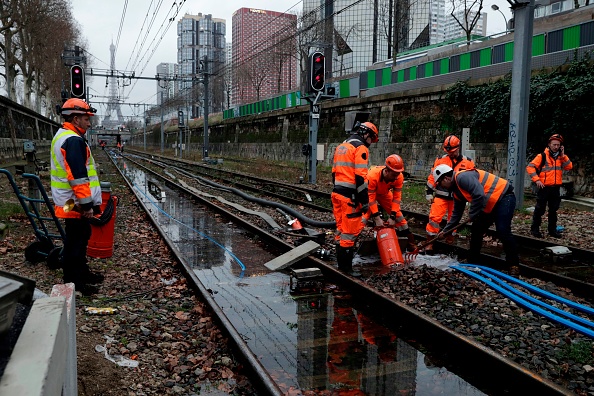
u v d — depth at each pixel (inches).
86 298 196.7
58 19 1435.8
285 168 1034.7
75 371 86.4
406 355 155.6
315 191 580.1
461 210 245.3
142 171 1088.8
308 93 746.8
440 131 765.3
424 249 292.4
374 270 243.8
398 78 943.0
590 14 640.4
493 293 200.5
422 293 201.2
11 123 819.4
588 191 524.7
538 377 125.0
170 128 3125.0
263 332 174.1
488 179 236.1
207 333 169.9
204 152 1438.2
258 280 241.6
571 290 221.1
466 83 705.6
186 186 687.1
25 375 49.3
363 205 226.1
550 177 321.1
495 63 690.8
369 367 146.8
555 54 595.8
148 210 452.8
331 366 147.3
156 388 130.6
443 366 148.3
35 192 314.3
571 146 541.3
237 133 1829.5
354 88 1111.0
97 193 192.4
